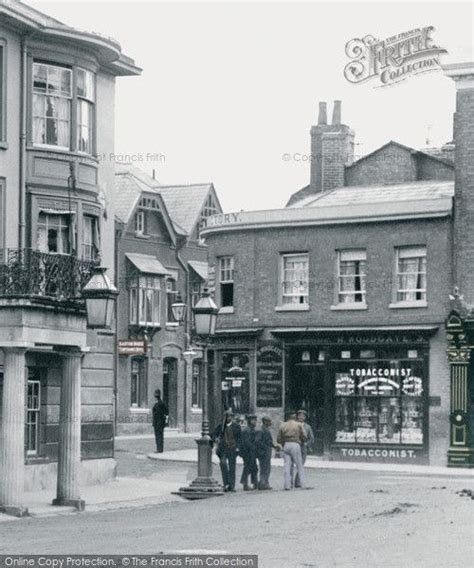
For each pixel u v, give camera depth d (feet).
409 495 96.22
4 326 86.43
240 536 66.90
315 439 151.64
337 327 149.07
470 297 141.90
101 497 99.30
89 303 88.43
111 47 108.68
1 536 69.97
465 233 142.41
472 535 66.39
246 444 108.99
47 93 104.22
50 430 104.99
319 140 178.70
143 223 217.56
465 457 140.05
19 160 101.35
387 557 57.21
